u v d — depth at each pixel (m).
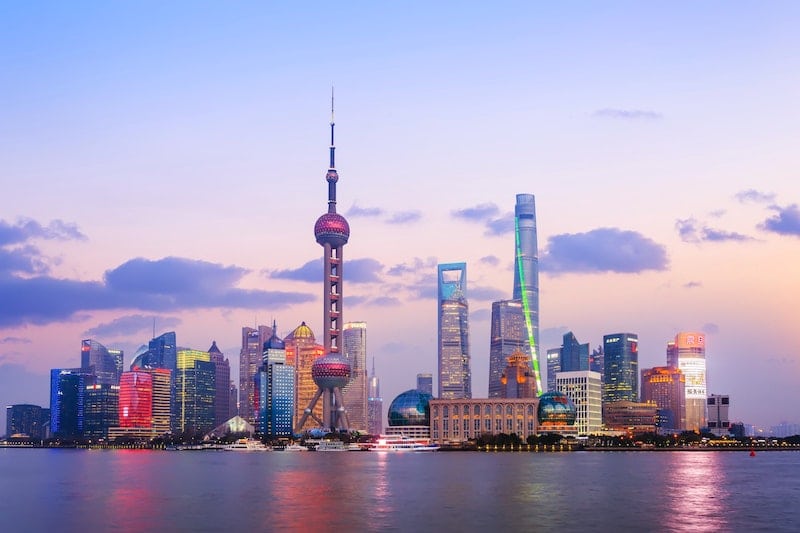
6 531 178.88
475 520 190.38
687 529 176.88
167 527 181.88
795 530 175.38
